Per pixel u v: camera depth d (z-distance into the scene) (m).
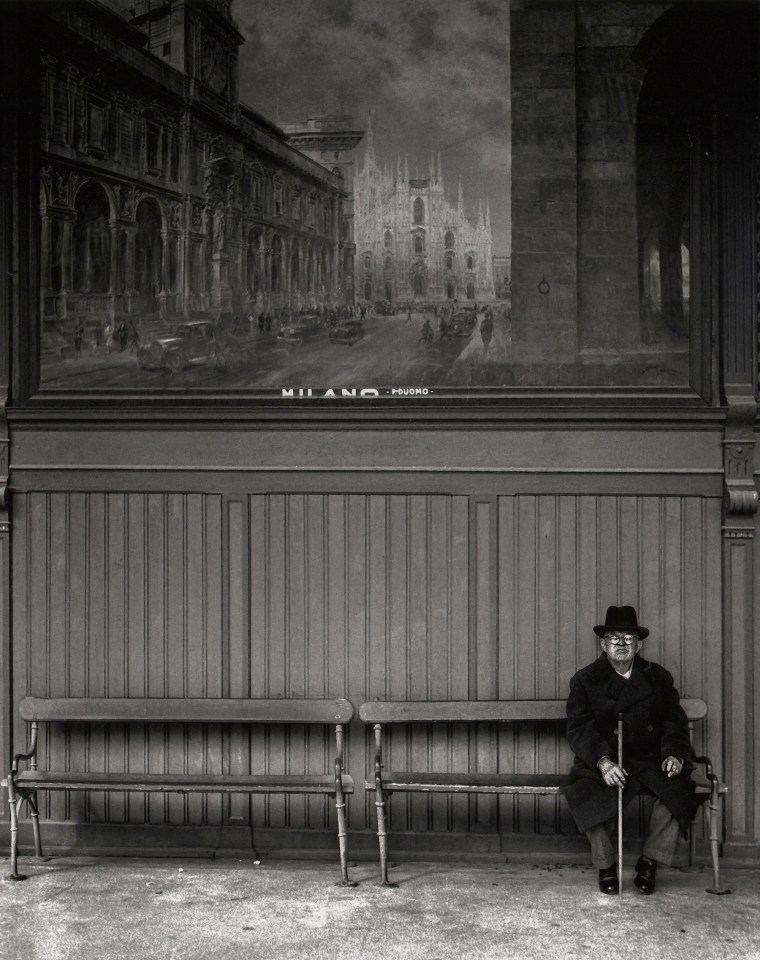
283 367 5.43
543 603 5.35
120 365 5.45
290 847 5.39
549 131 5.34
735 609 5.28
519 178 5.34
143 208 5.43
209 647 5.43
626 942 4.20
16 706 5.49
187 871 5.13
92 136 5.42
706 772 4.91
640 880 4.80
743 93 5.28
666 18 5.30
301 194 5.41
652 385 5.33
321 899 4.70
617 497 5.34
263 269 5.44
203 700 5.28
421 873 5.10
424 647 5.38
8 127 5.40
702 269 5.32
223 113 5.42
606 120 5.33
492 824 5.35
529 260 5.34
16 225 5.41
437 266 5.38
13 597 5.50
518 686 5.35
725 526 5.27
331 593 5.40
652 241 5.33
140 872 5.11
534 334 5.35
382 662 5.39
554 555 5.35
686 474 5.31
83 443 5.46
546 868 5.20
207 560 5.43
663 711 5.00
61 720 5.29
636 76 5.31
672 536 5.32
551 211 5.33
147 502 5.45
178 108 5.42
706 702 5.30
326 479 5.40
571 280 5.33
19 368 5.45
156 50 5.40
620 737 4.75
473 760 5.37
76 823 5.45
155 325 5.45
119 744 5.45
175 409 5.39
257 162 5.42
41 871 5.12
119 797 5.46
